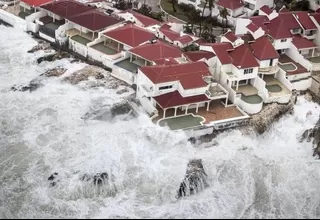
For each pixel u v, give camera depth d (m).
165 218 69.19
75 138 82.38
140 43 100.12
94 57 102.38
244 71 91.38
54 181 73.56
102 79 96.94
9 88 94.31
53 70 99.06
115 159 77.88
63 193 72.06
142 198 72.19
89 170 75.50
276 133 87.25
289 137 86.38
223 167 78.56
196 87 86.19
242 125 86.50
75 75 97.81
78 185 73.25
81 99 91.44
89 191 72.62
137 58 100.06
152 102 85.75
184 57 94.69
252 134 85.12
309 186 76.69
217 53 93.44
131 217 69.00
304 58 100.12
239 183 76.12
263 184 76.31
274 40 101.38
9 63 102.31
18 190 72.38
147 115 85.81
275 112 89.56
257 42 96.44
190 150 80.88
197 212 70.56
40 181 73.88
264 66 95.06
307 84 97.25
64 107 89.56
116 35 102.00
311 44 103.00
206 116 86.88
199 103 86.88
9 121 85.81
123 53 99.62
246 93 92.00
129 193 72.88
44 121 86.19
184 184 73.56
